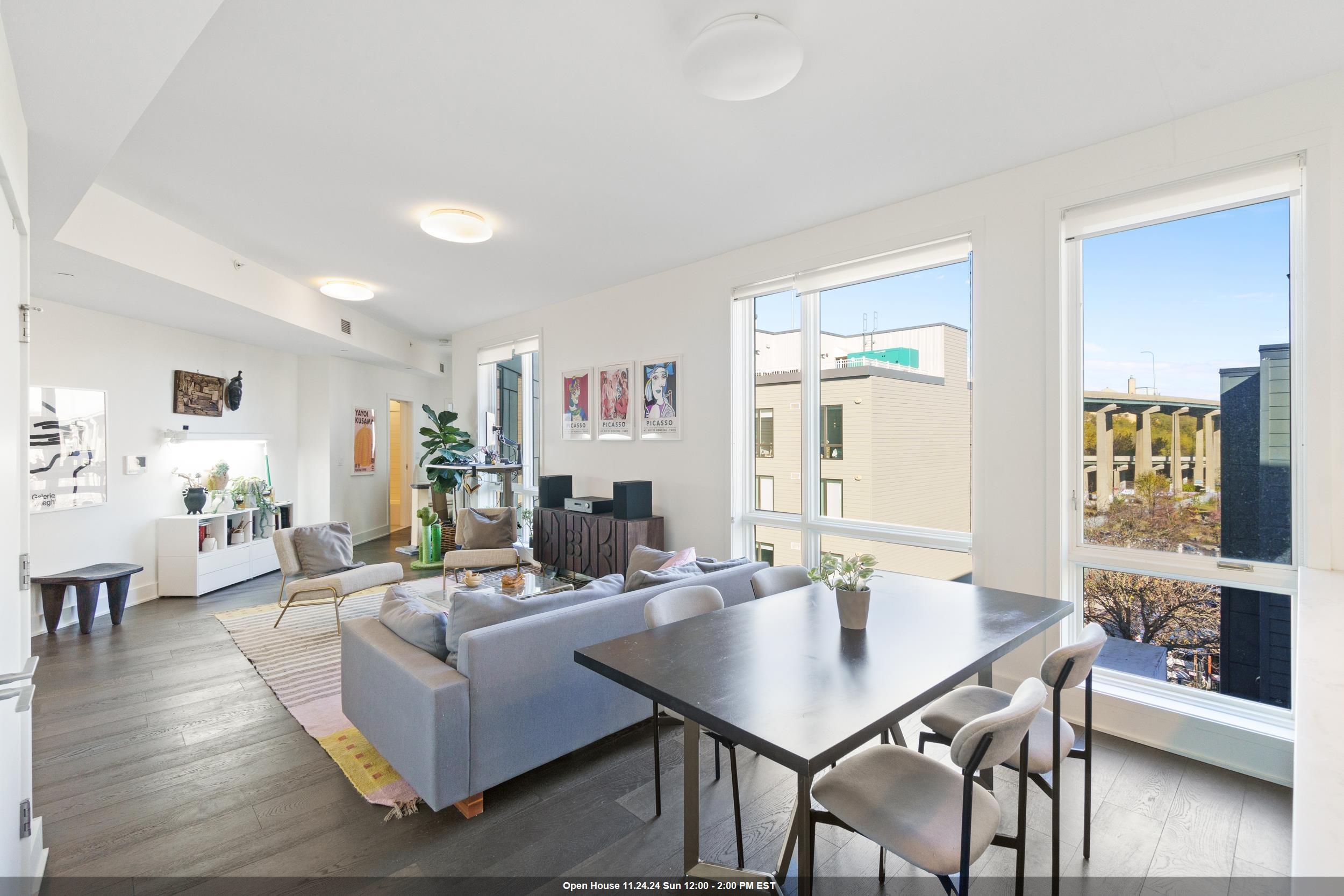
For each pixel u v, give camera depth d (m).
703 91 2.21
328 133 2.74
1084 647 1.68
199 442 5.81
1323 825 0.73
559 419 6.12
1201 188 2.62
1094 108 2.57
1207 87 2.42
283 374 6.96
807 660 1.72
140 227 3.60
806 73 2.31
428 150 2.90
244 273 4.62
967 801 1.29
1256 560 2.59
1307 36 2.10
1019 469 3.11
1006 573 3.15
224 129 2.70
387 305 6.25
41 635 4.20
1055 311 2.98
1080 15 2.00
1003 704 2.01
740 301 4.52
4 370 1.58
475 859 1.99
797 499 4.22
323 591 4.32
